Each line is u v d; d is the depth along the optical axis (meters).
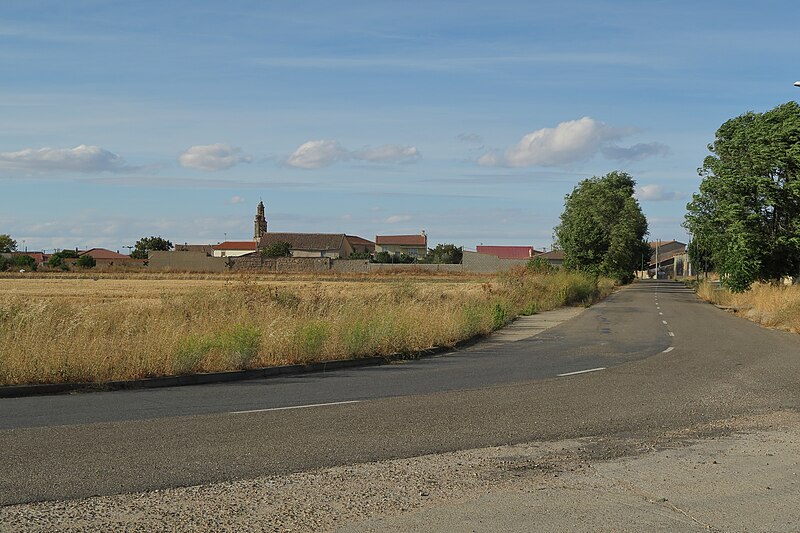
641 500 6.94
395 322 20.88
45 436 9.46
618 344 23.03
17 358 13.95
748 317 37.34
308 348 17.48
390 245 167.50
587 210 60.69
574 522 6.31
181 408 11.69
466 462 8.27
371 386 14.23
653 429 10.09
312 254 143.25
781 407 11.84
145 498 6.87
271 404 12.06
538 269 53.66
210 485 7.29
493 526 6.20
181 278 82.94
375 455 8.54
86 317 18.56
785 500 6.99
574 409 11.58
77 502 6.74
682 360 18.59
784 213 44.97
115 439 9.30
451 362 18.47
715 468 8.09
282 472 7.78
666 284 107.88
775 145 44.00
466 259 117.19
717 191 47.25
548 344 23.16
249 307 23.95
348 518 6.37
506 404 12.02
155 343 15.84
